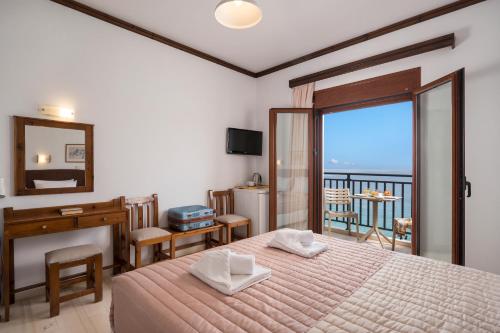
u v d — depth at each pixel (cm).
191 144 360
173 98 339
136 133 304
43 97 241
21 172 230
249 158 446
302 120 387
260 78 444
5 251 199
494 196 234
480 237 241
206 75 377
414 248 285
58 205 250
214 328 97
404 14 273
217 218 370
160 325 104
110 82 283
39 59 239
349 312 106
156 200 318
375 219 393
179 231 309
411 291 124
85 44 265
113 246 285
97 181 274
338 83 345
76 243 261
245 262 140
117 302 140
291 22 289
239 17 189
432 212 272
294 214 395
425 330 94
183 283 134
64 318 201
